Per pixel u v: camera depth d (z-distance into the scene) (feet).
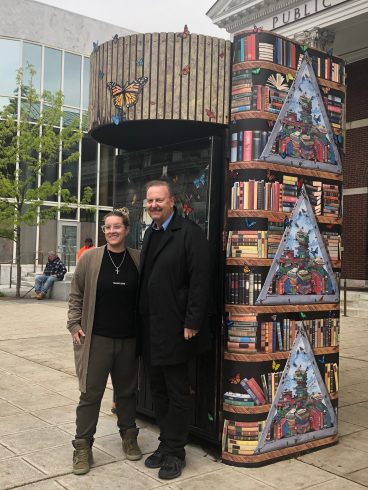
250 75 13.24
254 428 12.96
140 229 16.07
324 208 14.37
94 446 14.17
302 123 13.94
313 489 11.73
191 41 13.25
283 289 13.48
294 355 13.65
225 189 13.58
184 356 12.19
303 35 50.19
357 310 43.47
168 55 13.25
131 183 16.47
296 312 13.73
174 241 12.35
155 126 14.80
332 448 14.30
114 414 16.92
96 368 12.76
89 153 95.30
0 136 56.95
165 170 15.12
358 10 46.88
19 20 89.30
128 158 16.60
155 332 12.25
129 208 16.48
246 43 13.32
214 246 13.53
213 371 13.64
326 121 14.47
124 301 12.94
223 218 13.58
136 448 13.39
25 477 12.15
